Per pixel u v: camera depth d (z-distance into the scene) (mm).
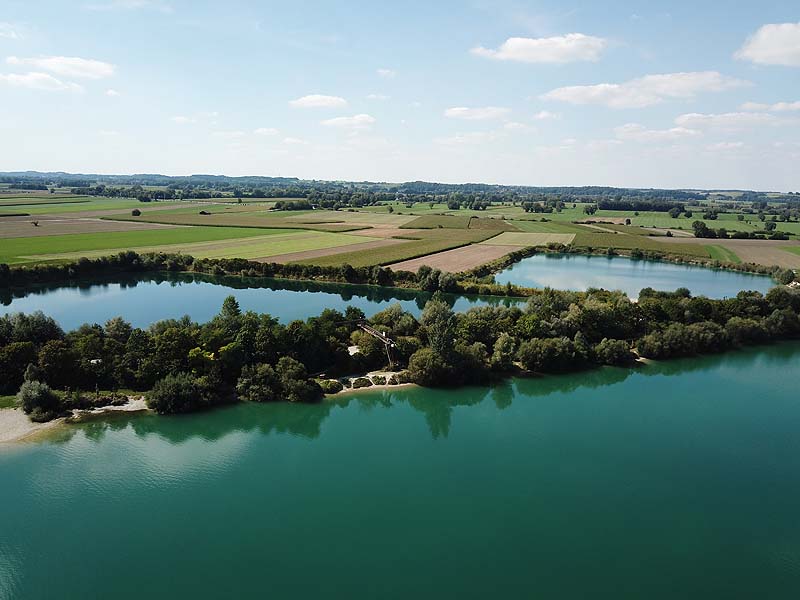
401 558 53156
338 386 88312
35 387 75562
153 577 50000
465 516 59562
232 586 49188
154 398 78250
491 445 74750
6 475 63719
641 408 86875
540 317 111812
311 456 70875
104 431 74062
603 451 73500
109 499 60594
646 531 57969
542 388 94375
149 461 68062
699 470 69500
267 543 54688
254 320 96562
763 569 53125
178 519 57781
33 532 55031
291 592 48688
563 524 58688
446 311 113500
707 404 88750
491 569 52000
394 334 108625
